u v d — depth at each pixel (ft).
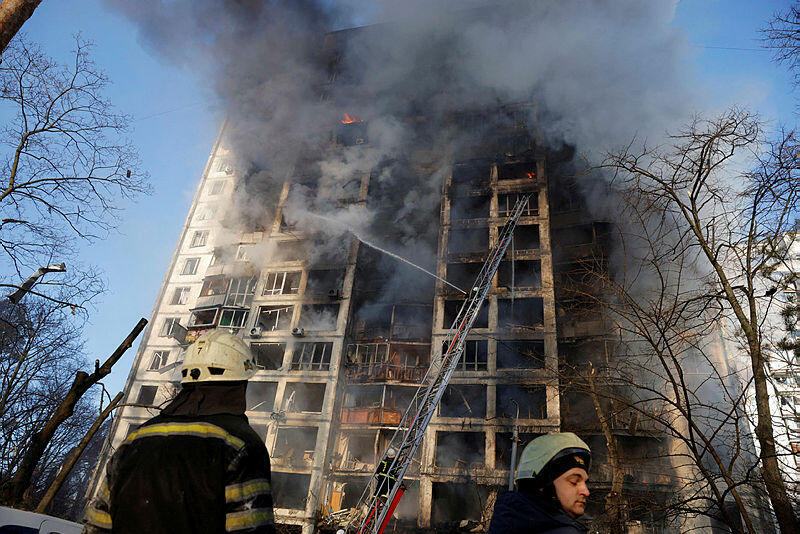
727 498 65.00
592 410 114.21
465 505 118.93
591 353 112.78
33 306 59.26
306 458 122.62
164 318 164.25
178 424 5.49
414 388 131.95
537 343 125.18
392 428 125.18
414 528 105.81
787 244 28.99
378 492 79.87
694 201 30.66
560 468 7.09
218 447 5.31
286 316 149.89
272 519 5.40
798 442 30.25
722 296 29.04
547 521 6.50
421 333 145.59
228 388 6.15
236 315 151.43
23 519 20.66
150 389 150.00
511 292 131.13
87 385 35.19
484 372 123.34
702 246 29.86
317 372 135.33
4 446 62.49
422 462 114.42
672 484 84.74
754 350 27.68
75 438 123.13
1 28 21.84
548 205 145.48
